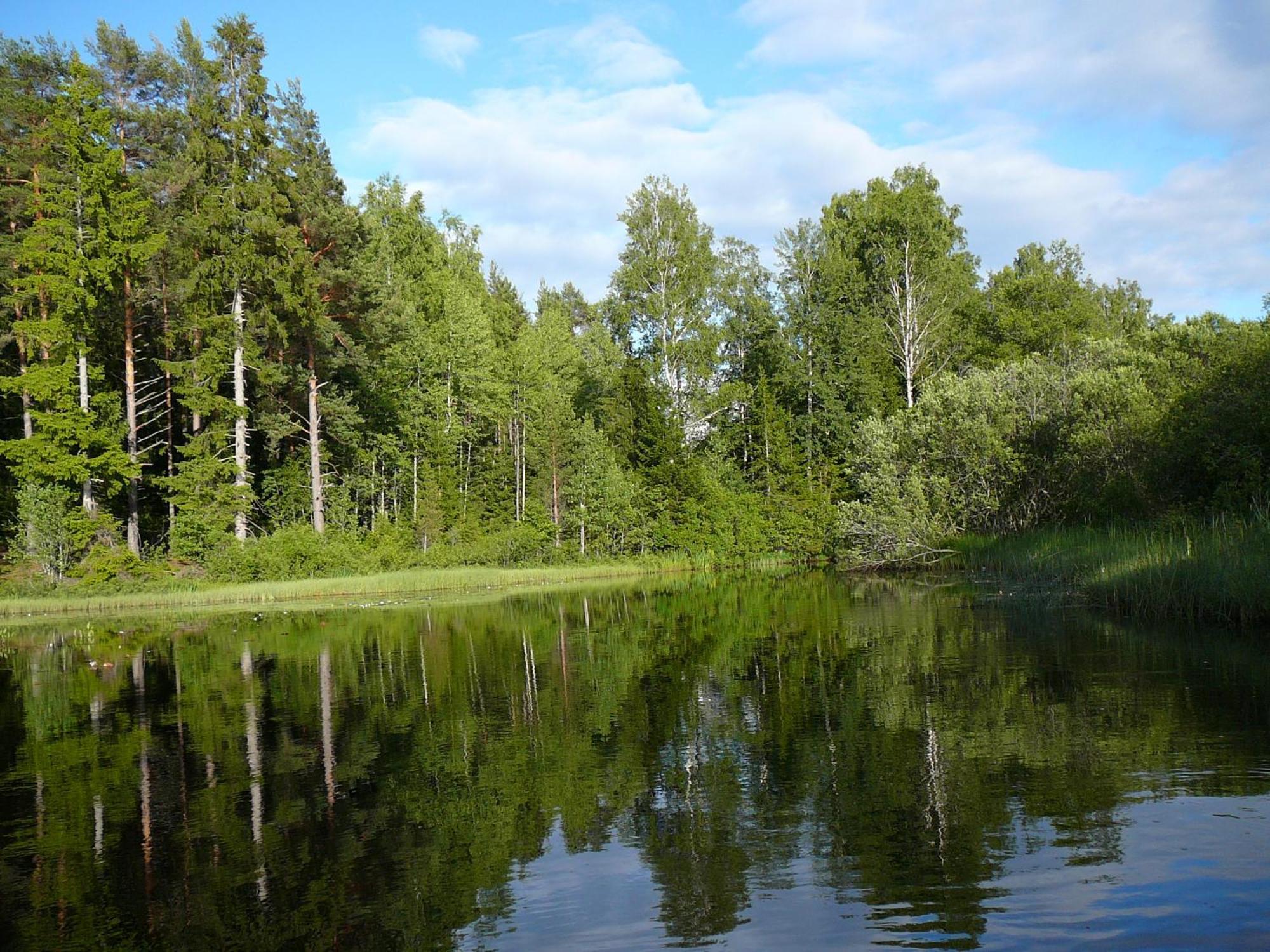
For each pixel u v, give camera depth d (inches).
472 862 262.2
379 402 1886.1
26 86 1513.3
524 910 227.1
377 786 342.6
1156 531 850.1
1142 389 1005.8
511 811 306.8
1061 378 1214.9
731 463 2138.3
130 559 1396.4
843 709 434.3
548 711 463.2
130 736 450.6
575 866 255.4
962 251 2267.5
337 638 808.3
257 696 542.9
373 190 2279.8
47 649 826.8
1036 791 294.4
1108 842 247.9
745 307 2127.2
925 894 222.1
